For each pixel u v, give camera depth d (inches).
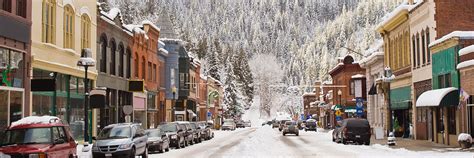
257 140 1941.4
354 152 1202.6
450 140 1365.7
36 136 713.0
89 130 1454.2
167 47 2492.6
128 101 1859.0
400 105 1849.2
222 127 3752.5
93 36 1496.1
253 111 7416.3
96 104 1243.8
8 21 1011.3
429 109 1563.7
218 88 4758.9
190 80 3068.4
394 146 1360.7
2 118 991.6
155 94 2255.2
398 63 1898.4
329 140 1898.4
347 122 1566.2
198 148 1451.8
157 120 2295.8
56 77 1251.2
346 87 3230.8
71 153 758.5
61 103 1290.6
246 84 7047.2
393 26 1934.1
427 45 1545.3
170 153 1244.5
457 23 1465.3
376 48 2391.7
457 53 1290.6
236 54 7416.3
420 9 1605.6
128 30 1845.5
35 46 1139.3
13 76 1042.1
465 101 1240.8
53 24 1243.2
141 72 2017.7
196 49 6624.0
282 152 1226.0
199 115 3521.2
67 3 1312.7
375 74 2322.8
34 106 1143.6
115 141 981.8
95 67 1512.1
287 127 2454.5
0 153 679.7
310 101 5467.5
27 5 1099.3
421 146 1336.1
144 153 1063.0
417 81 1652.3
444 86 1389.0
